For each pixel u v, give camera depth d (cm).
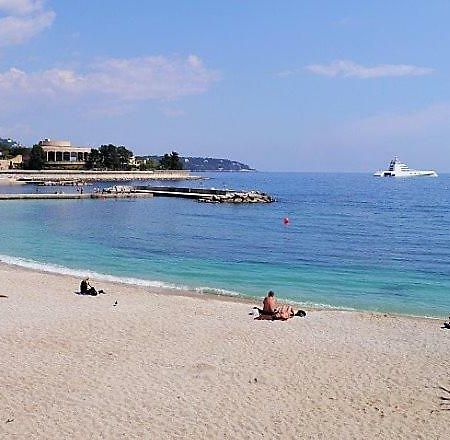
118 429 1376
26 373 1716
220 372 1747
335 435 1362
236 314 2514
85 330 2166
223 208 10869
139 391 1598
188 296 3127
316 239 6278
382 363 1850
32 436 1333
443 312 2970
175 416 1449
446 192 18812
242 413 1473
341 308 2975
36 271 3869
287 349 1975
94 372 1736
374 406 1523
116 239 5991
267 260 4747
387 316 2617
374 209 11169
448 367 1822
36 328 2175
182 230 6988
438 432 1382
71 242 5662
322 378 1712
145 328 2214
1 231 6456
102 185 18425
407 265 4562
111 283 3422
